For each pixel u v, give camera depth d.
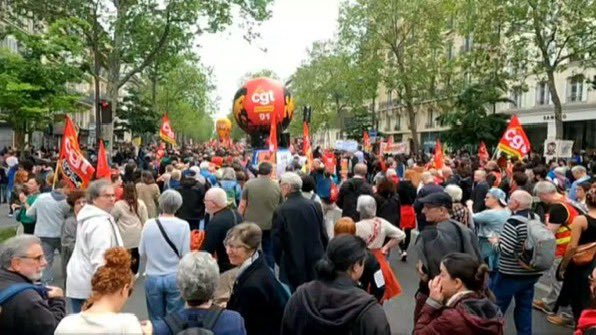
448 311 3.45
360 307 3.33
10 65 16.67
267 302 4.25
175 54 28.89
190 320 3.37
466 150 34.84
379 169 17.50
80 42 19.27
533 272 6.23
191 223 11.01
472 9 27.08
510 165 14.98
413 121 41.75
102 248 5.18
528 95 41.34
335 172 21.88
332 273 3.50
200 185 11.11
